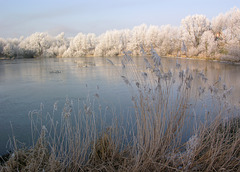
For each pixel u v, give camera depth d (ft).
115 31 196.34
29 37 224.33
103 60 147.13
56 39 246.06
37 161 13.39
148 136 13.70
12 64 129.59
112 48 195.62
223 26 139.03
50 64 126.41
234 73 68.49
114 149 14.99
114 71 85.30
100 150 15.67
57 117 32.01
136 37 164.45
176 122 15.37
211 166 12.76
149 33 159.74
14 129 28.09
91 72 84.43
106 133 16.42
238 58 100.01
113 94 46.03
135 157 13.37
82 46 210.79
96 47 204.54
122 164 13.80
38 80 68.95
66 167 13.57
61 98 44.98
